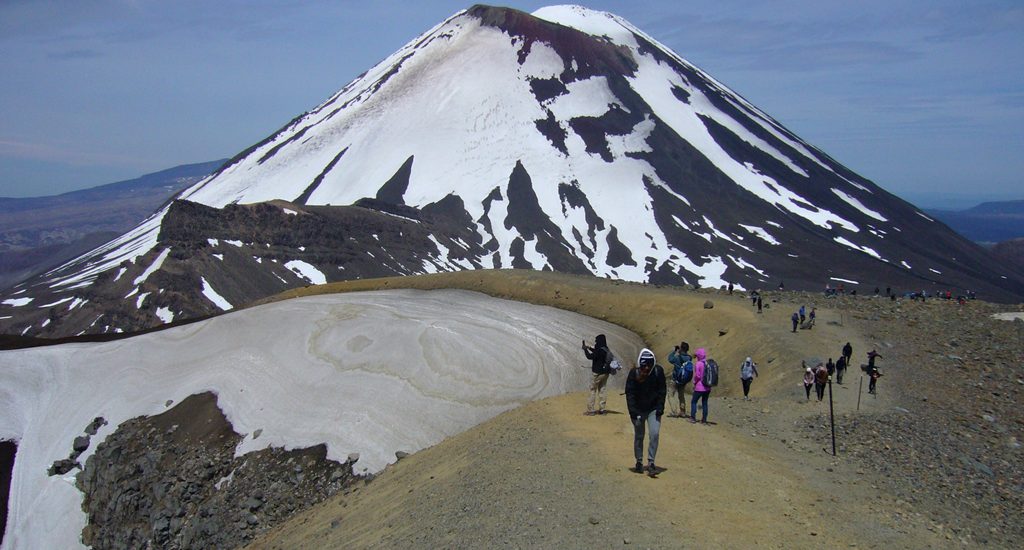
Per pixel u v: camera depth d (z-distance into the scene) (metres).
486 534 12.16
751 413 22.38
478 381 37.62
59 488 40.28
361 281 64.44
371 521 17.44
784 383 27.91
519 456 16.41
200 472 35.34
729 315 38.69
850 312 39.31
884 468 16.97
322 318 48.88
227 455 36.28
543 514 12.48
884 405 23.86
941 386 26.23
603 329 44.06
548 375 37.88
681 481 13.89
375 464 32.09
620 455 15.60
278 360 44.19
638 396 14.25
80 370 50.28
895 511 13.59
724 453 16.45
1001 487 16.30
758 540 11.12
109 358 51.19
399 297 54.59
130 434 41.19
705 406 19.97
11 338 57.22
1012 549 12.41
